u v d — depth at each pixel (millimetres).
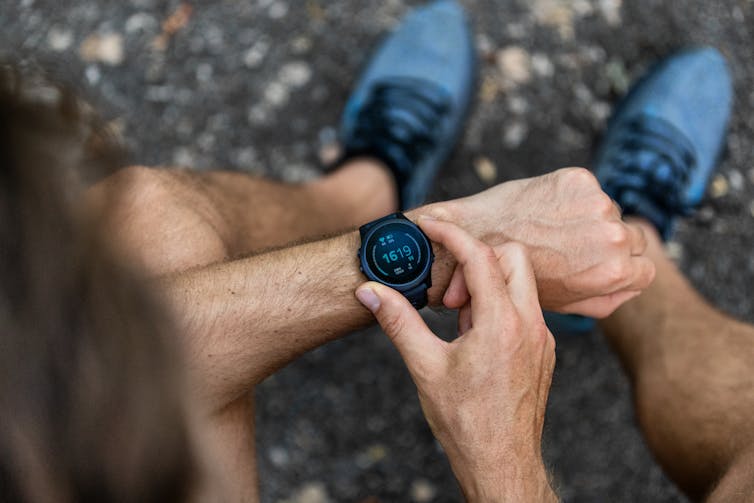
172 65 2117
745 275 2109
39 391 439
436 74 2076
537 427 1141
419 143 2037
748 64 2170
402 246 1202
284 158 2105
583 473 2039
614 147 2074
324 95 2125
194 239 1317
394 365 2057
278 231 1628
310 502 2029
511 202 1306
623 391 2049
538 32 2145
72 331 438
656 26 2164
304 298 1210
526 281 1159
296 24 2145
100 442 465
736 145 2156
